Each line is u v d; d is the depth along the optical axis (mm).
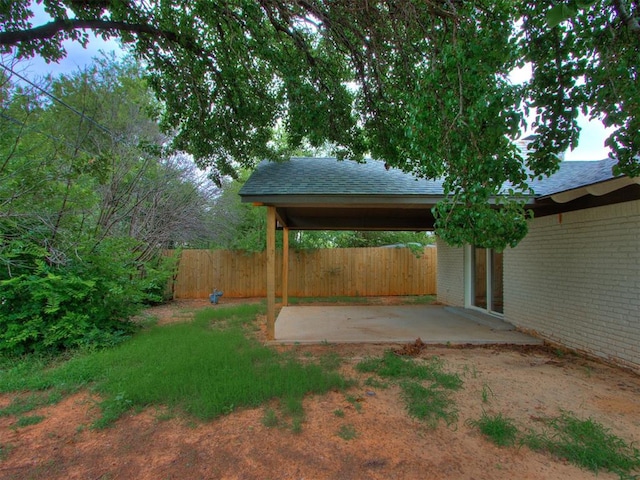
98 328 5840
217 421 3211
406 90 4160
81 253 5891
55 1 4051
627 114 2533
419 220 9453
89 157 6344
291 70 5297
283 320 8008
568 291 5727
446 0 2908
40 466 2561
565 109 2779
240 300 11570
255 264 12344
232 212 11727
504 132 2357
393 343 6047
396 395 3803
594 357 5176
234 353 5043
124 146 8523
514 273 7254
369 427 3113
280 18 5234
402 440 2904
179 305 10406
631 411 3438
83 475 2459
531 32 2648
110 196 7730
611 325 4906
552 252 6121
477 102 2307
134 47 5539
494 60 2523
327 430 3061
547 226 6258
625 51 2463
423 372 4461
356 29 4539
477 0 2664
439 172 2709
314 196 5688
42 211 5254
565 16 1874
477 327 7219
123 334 6152
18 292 5188
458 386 4062
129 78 10562
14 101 5535
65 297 5324
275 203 5824
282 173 6832
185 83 5984
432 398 3686
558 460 2633
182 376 4070
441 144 2566
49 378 4195
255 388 3748
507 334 6613
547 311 6234
